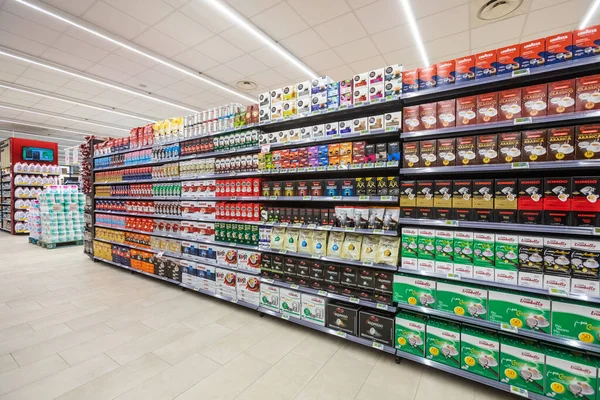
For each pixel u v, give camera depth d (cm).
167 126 420
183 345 257
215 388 202
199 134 376
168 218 421
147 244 451
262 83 771
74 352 245
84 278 453
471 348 202
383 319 237
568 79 190
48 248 685
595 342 168
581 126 171
